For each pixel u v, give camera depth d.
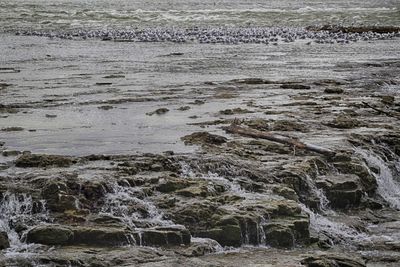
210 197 13.66
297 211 13.26
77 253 11.27
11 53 43.59
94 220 12.47
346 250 13.04
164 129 20.09
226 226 12.54
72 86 29.27
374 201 16.17
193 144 17.86
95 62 39.22
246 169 15.37
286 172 15.39
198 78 32.22
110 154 16.58
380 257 12.70
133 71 34.97
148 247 11.88
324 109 23.81
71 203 12.88
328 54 44.91
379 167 17.77
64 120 21.56
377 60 41.44
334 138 19.14
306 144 17.64
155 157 15.99
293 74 34.34
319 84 30.66
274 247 12.63
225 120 21.39
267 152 17.34
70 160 15.52
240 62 39.72
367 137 19.48
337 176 16.27
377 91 29.39
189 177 14.81
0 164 15.41
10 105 24.12
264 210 13.03
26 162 15.30
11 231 12.15
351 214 15.41
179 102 25.16
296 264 11.39
